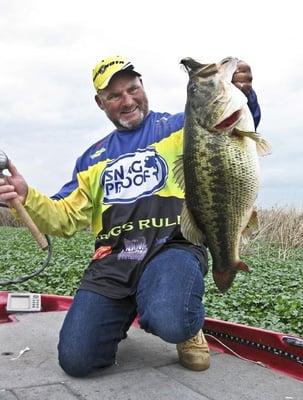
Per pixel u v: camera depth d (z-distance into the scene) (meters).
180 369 1.51
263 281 3.92
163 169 1.61
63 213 1.67
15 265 4.93
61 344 1.47
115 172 1.66
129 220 1.60
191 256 1.51
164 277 1.46
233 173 1.35
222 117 1.33
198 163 1.38
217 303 3.00
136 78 1.67
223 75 1.34
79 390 1.37
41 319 1.96
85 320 1.49
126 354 1.64
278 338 1.52
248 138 1.33
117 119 1.68
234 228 1.38
